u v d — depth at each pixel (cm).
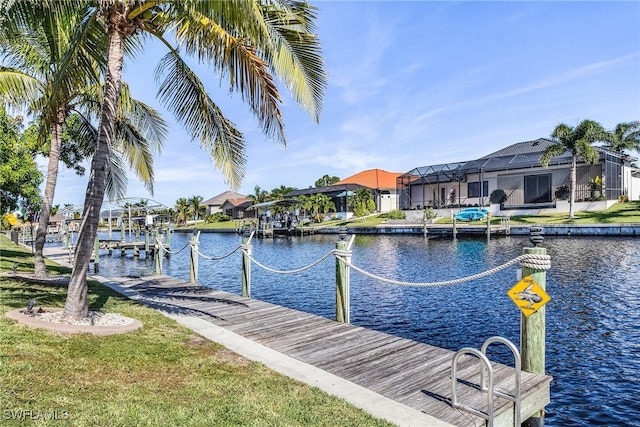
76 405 340
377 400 410
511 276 1598
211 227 6950
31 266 1520
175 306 845
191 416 345
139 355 491
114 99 624
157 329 631
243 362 511
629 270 1580
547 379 439
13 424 294
